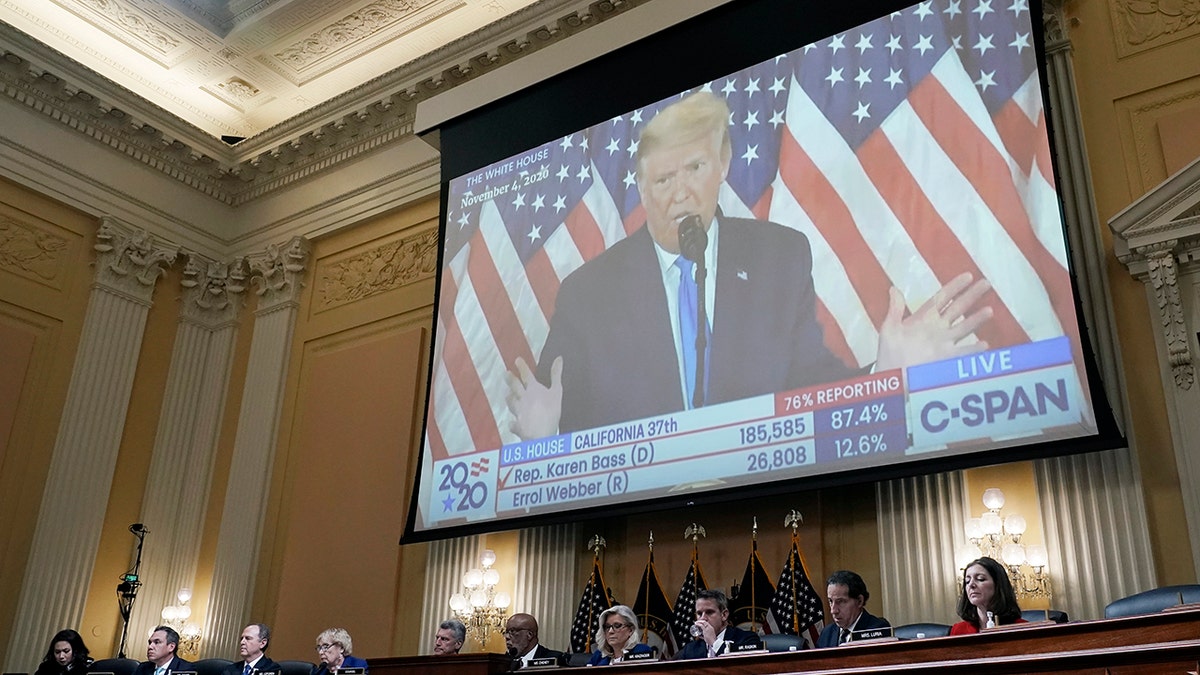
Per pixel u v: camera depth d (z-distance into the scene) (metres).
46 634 8.23
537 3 8.30
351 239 9.55
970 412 5.17
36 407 8.76
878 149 6.01
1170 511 4.96
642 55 7.37
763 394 5.90
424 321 8.59
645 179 6.99
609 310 6.82
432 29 9.22
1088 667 2.63
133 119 9.57
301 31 9.33
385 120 9.41
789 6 6.76
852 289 5.80
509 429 7.03
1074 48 6.19
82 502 8.72
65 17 9.30
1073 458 5.17
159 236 9.81
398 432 8.21
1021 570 5.06
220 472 9.38
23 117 9.09
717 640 4.50
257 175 10.26
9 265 8.84
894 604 5.41
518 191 7.71
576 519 6.41
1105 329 5.39
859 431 5.48
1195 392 5.06
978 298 5.35
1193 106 5.70
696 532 6.25
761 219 6.32
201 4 9.18
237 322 9.95
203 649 8.48
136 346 9.45
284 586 8.34
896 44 6.19
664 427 6.25
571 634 6.57
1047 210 5.30
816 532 5.95
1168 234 5.29
